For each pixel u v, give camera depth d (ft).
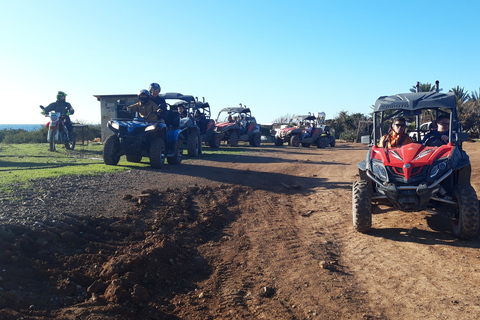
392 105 21.59
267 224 21.62
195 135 50.72
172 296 13.29
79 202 20.67
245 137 81.25
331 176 37.88
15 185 23.21
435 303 12.50
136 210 20.34
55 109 51.98
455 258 16.19
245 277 14.79
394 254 16.97
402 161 19.39
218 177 33.50
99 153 49.37
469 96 125.80
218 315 12.09
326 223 22.06
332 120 148.46
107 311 11.53
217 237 19.16
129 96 80.02
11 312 10.28
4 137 75.87
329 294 13.30
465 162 19.38
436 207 23.57
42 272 12.94
